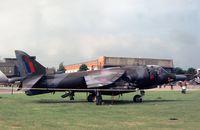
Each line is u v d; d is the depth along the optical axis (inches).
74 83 1338.6
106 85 1263.5
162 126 637.3
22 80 1315.2
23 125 638.5
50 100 1446.9
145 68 1400.1
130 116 808.3
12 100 1427.2
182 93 2197.3
